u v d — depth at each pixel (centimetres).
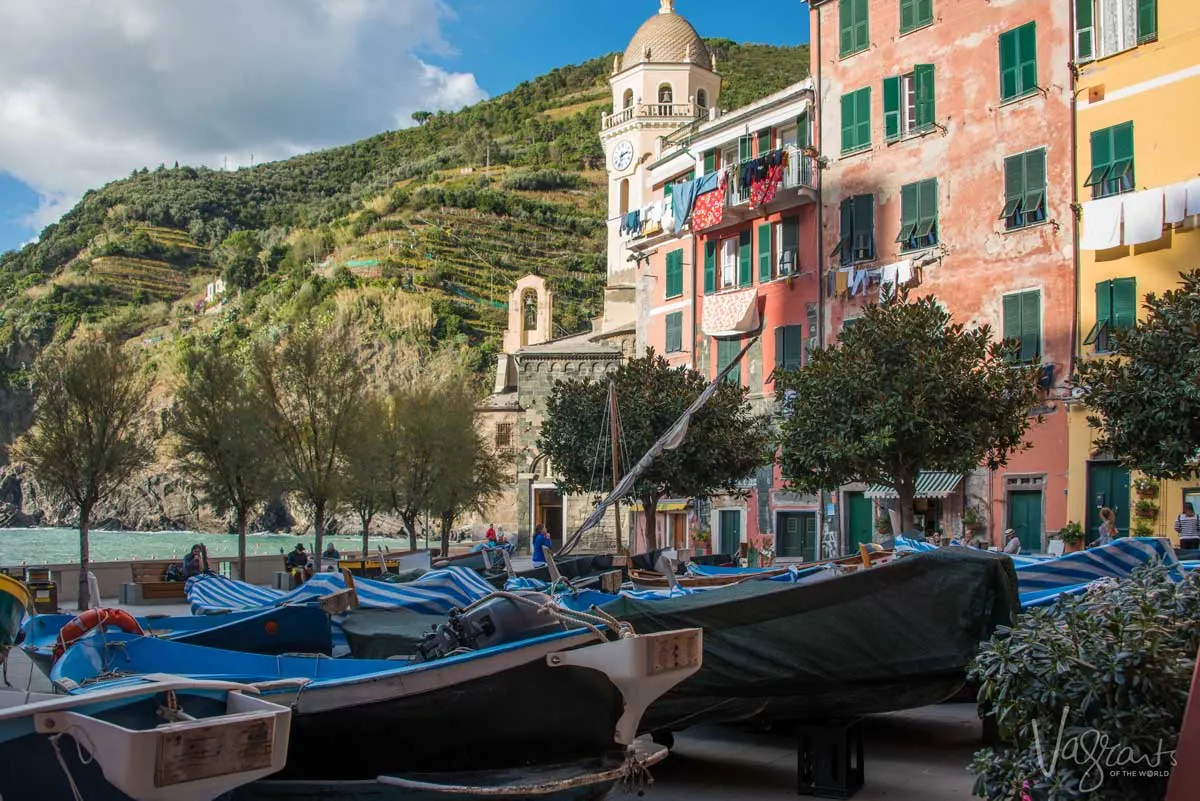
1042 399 2475
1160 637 610
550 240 19375
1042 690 629
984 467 3234
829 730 973
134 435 3030
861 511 3675
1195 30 2822
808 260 3900
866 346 2403
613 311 6400
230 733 583
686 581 1733
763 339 4075
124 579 3481
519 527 6294
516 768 832
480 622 895
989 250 3303
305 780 788
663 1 6512
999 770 663
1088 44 3078
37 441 2925
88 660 898
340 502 3700
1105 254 2986
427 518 4838
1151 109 2908
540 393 6344
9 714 588
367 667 980
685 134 4662
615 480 2575
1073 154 3092
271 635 1223
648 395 3278
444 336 15625
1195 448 1944
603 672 796
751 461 3309
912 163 3559
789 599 1010
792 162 3875
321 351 3631
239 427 3462
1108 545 1292
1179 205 2766
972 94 3394
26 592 1359
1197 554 1574
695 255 4444
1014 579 992
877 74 3697
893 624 990
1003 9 3319
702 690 1023
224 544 11600
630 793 962
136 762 554
